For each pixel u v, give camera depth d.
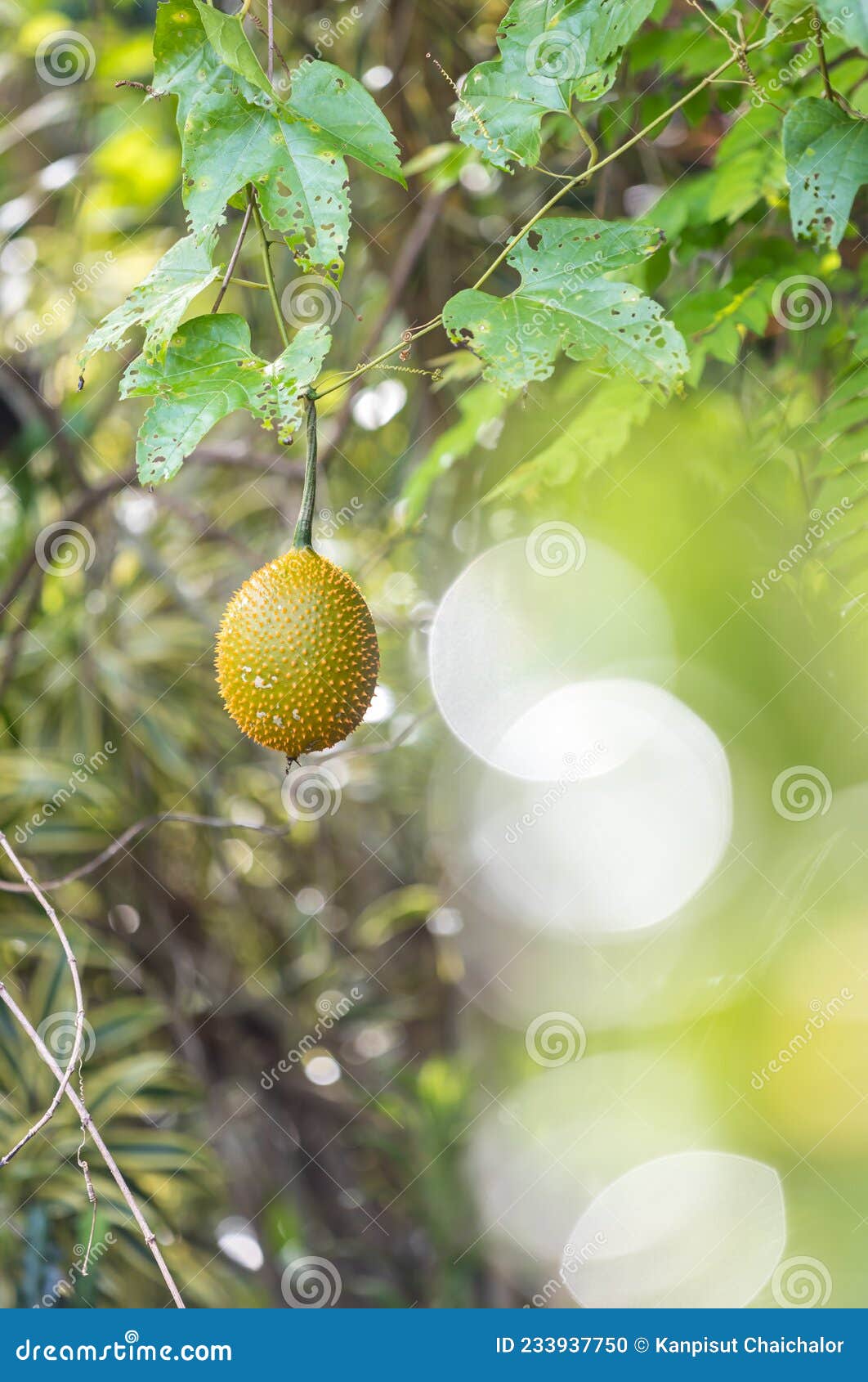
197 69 1.27
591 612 2.72
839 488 1.83
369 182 3.36
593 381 2.37
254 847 4.28
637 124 2.17
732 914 2.63
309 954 4.36
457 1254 3.87
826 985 2.25
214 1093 4.04
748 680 2.50
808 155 1.31
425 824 4.32
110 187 3.93
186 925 4.20
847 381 1.83
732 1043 2.37
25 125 3.72
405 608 3.83
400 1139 4.28
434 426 3.29
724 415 2.47
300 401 1.20
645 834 3.10
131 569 4.21
